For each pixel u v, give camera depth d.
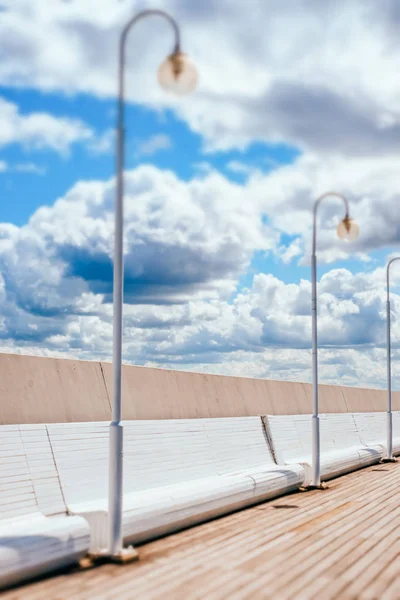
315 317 12.30
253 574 6.13
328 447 16.92
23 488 7.25
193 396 12.90
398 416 24.89
